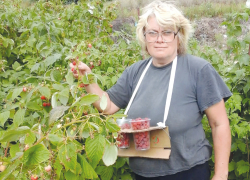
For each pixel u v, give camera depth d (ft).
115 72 9.71
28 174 3.93
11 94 5.88
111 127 4.06
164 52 5.84
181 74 5.87
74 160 3.81
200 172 5.74
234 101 7.64
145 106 5.98
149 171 5.86
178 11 5.97
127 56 10.73
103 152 3.94
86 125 4.25
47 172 3.86
